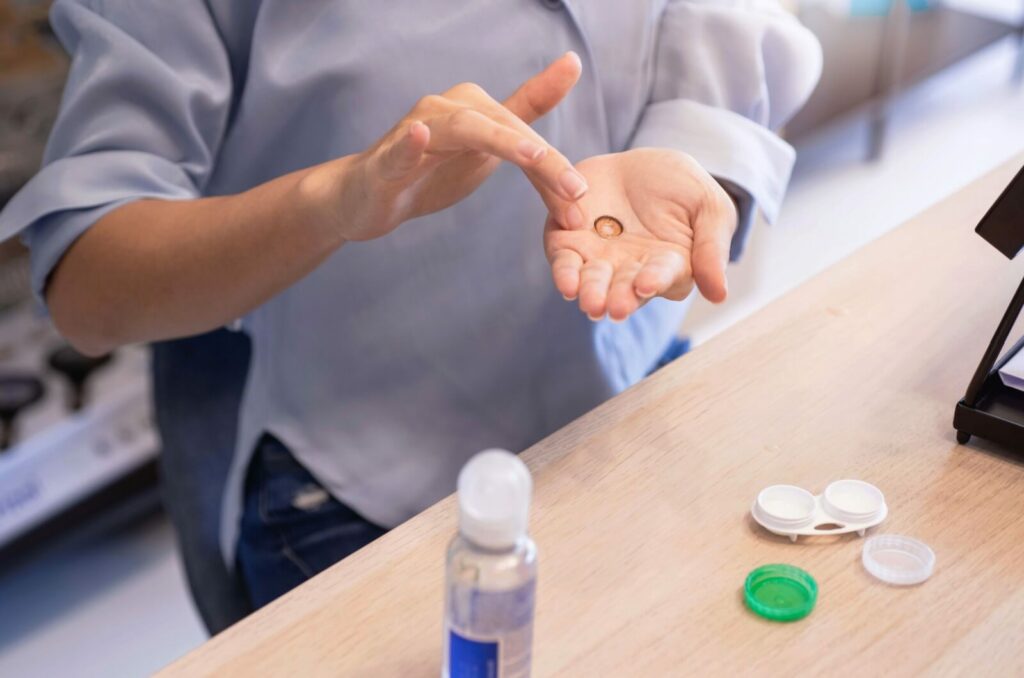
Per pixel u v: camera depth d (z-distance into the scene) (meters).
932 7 3.29
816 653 0.88
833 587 0.91
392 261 1.15
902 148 3.30
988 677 0.86
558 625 0.89
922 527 0.94
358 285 1.15
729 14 1.22
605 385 1.23
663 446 0.99
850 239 2.87
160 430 1.30
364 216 0.98
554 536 0.94
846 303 1.11
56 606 1.96
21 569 2.02
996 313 1.10
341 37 1.11
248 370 1.29
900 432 1.00
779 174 1.18
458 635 0.82
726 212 0.99
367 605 0.90
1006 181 1.25
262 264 1.05
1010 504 0.95
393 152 0.92
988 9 3.55
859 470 0.98
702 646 0.88
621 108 1.20
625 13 1.17
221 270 1.06
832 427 1.01
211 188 1.19
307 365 1.18
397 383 1.19
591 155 1.19
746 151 1.15
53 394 1.90
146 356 1.99
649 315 1.26
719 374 1.05
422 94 1.12
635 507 0.95
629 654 0.88
